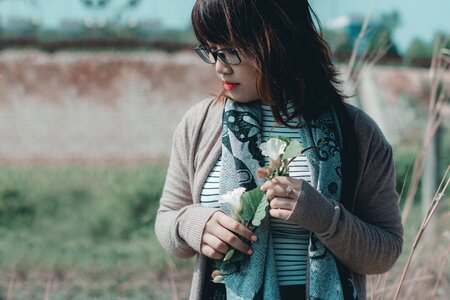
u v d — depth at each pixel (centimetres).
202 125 194
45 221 1155
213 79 1405
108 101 1438
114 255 905
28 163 1636
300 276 181
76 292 701
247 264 178
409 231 688
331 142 183
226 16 175
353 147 186
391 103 1738
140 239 1070
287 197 172
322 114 187
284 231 183
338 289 176
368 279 305
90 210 1173
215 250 178
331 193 180
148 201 1199
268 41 176
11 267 816
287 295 180
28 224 1171
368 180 189
